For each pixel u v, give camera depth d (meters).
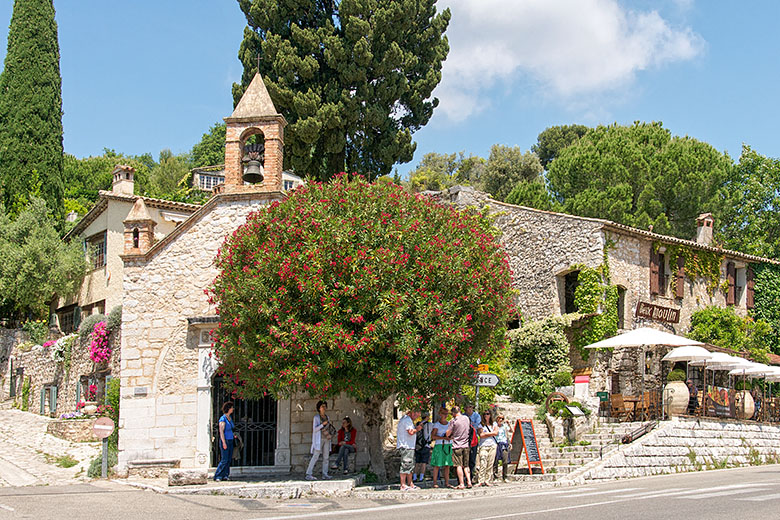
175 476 16.27
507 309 19.09
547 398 23.72
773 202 45.81
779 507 10.84
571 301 30.80
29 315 41.59
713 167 43.41
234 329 17.50
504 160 61.97
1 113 44.25
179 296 20.28
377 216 17.50
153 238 21.17
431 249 17.28
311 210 17.39
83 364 31.23
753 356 31.36
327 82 33.09
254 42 33.72
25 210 39.84
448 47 36.41
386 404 23.03
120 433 19.70
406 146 34.59
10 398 40.00
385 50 33.22
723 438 24.52
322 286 16.22
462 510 11.85
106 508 12.71
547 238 30.97
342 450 19.25
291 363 16.64
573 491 15.20
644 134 46.81
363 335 16.17
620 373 28.64
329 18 33.12
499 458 18.80
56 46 45.81
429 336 16.98
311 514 11.80
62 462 21.94
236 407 19.95
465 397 23.84
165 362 20.02
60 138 45.41
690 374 30.88
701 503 11.56
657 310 29.84
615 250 29.56
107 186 64.38
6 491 15.39
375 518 10.91
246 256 17.78
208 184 58.53
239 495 15.03
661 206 41.25
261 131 21.02
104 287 35.72
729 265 34.47
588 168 43.19
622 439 22.36
